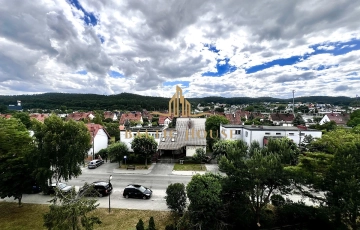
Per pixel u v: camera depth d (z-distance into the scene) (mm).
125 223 15922
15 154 17734
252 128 35812
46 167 18094
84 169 30859
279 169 14562
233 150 16281
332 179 13797
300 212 15617
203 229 13758
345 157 13422
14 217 16859
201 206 14016
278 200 17391
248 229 15375
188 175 27734
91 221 12133
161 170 29984
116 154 31906
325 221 14945
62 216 11039
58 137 18047
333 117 72938
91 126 39188
